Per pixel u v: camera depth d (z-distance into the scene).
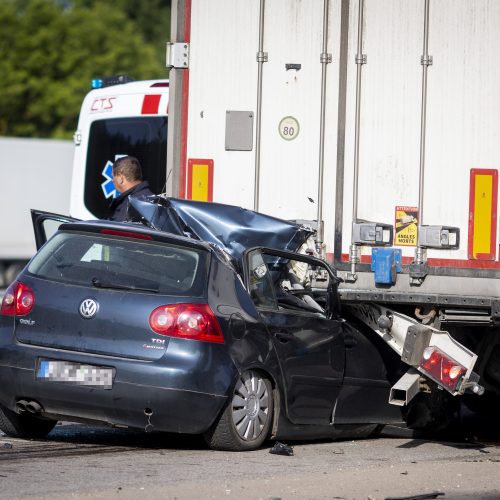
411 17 32.41
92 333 28.12
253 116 33.22
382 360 32.59
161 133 44.88
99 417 28.08
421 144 32.28
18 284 29.12
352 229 32.47
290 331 30.09
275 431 29.83
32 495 23.02
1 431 31.53
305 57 32.94
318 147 32.91
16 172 112.00
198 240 29.56
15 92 183.25
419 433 34.06
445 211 32.25
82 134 46.31
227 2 33.31
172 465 26.86
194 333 27.78
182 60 33.41
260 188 33.19
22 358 28.39
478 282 31.92
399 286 32.09
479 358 33.78
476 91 32.12
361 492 24.66
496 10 32.09
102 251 29.05
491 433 36.56
